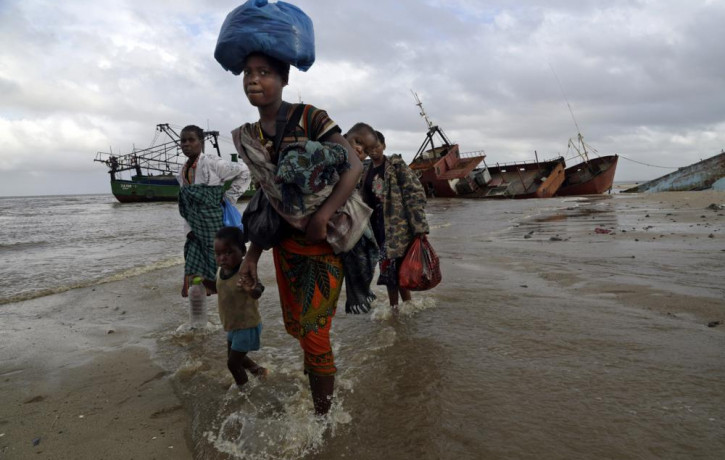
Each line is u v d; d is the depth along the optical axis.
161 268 7.61
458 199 37.81
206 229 4.16
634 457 2.02
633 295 4.64
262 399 2.82
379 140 4.54
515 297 4.84
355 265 2.48
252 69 2.17
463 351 3.39
